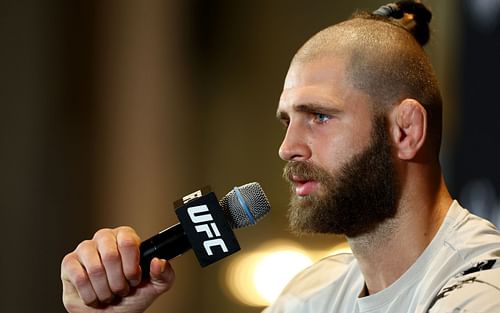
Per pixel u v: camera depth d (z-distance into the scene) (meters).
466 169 5.21
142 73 8.73
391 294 2.90
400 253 2.91
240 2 9.75
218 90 9.67
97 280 2.91
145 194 8.70
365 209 2.87
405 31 3.03
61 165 8.24
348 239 2.96
